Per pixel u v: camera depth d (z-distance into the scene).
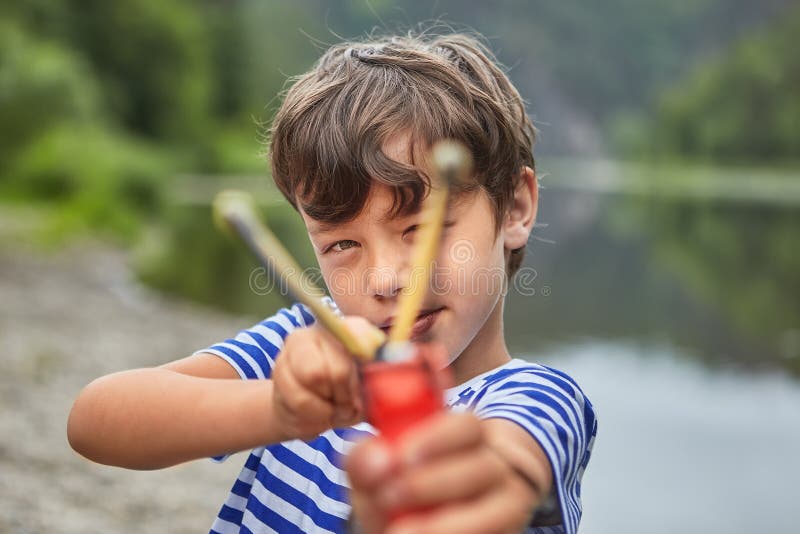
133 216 18.34
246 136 43.94
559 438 1.15
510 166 1.47
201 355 1.50
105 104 32.91
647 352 9.70
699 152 74.94
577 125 105.75
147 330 8.27
